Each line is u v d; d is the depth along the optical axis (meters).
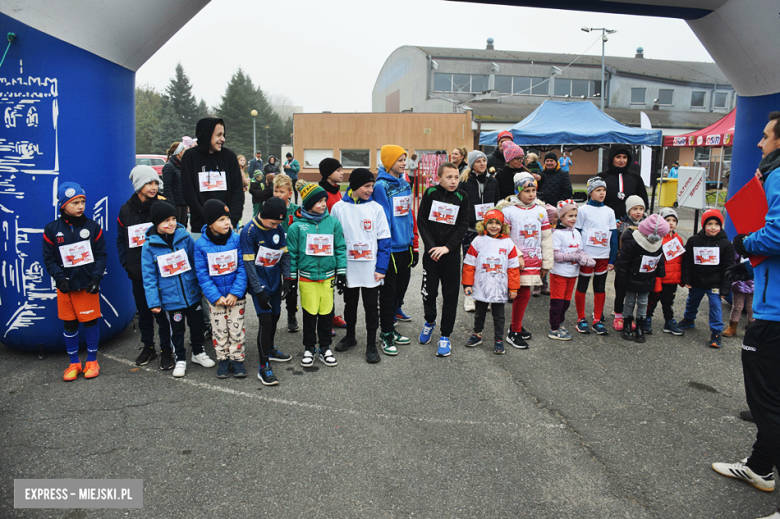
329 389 3.88
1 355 4.46
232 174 4.73
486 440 3.18
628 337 5.08
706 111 37.78
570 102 13.80
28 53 4.12
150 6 4.32
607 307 6.29
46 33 4.12
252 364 4.36
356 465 2.89
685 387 4.00
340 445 3.10
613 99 37.09
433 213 4.52
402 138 26.61
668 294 5.17
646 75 36.81
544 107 13.62
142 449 3.02
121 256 4.17
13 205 4.23
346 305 4.65
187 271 4.05
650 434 3.29
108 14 4.17
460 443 3.14
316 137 26.50
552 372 4.27
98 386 3.87
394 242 4.71
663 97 37.31
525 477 2.81
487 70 36.00
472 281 4.64
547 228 4.80
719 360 4.57
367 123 26.47
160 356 4.30
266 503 2.56
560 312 5.02
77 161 4.30
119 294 4.70
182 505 2.53
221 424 3.32
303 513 2.49
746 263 3.03
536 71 36.34
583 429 3.34
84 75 4.26
